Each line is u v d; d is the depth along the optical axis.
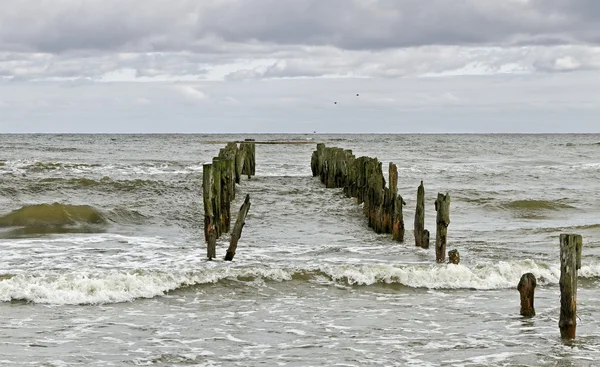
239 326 12.46
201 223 23.92
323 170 33.59
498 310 13.60
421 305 13.98
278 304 13.95
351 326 12.55
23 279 14.37
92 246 19.50
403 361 10.77
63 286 14.13
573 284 11.70
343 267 15.99
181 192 29.61
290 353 11.09
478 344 11.55
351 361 10.75
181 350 11.15
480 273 15.97
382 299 14.41
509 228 23.61
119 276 14.70
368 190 23.55
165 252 18.70
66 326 12.23
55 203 24.94
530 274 13.23
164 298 14.16
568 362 10.71
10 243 19.81
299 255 18.34
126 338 11.66
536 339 11.80
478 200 29.48
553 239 21.08
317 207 26.50
